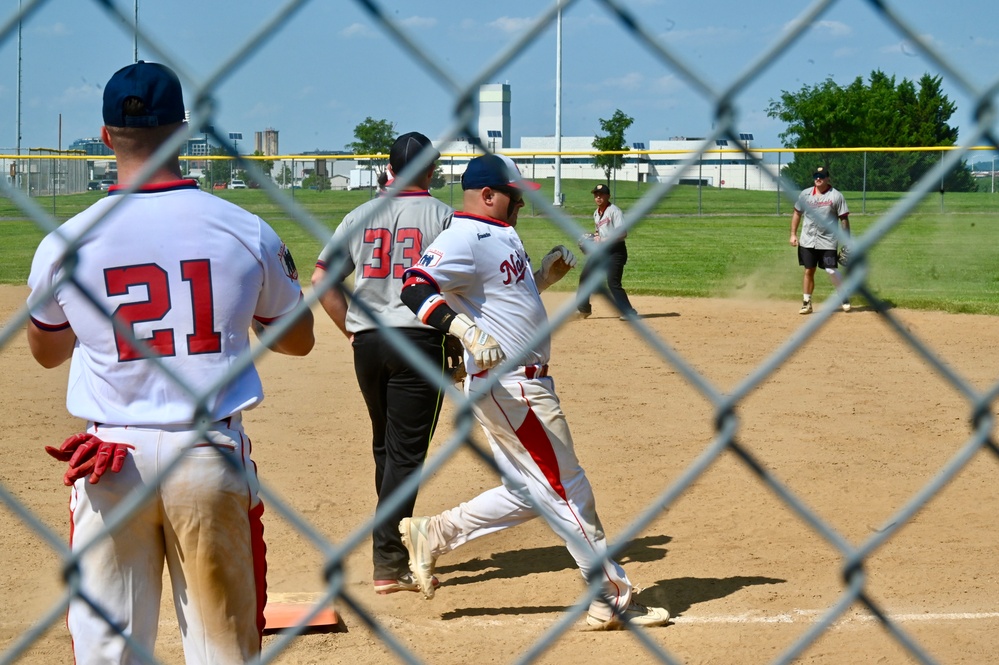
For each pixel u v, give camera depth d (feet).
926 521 24.27
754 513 24.97
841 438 32.09
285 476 27.94
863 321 55.57
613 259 56.59
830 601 19.53
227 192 97.86
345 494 26.37
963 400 37.14
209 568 11.73
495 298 17.62
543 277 19.49
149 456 11.44
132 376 11.48
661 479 27.76
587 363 45.03
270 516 24.53
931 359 7.57
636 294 67.77
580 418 35.01
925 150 118.93
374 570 20.36
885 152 129.18
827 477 27.96
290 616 18.40
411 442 19.88
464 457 29.99
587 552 10.30
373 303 19.81
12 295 64.75
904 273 78.79
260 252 12.08
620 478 27.86
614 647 17.56
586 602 8.05
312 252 83.56
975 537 23.12
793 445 31.30
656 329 53.93
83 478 11.55
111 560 11.60
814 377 41.52
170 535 11.80
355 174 102.99
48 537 8.18
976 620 18.52
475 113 5.85
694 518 24.67
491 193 17.84
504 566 22.06
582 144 137.18
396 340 7.23
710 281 75.36
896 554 22.00
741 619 18.71
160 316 11.48
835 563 21.59
